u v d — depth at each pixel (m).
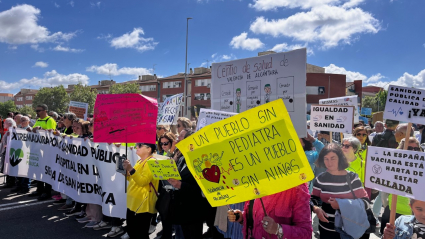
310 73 46.31
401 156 2.34
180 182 3.10
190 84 57.69
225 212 3.14
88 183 4.76
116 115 3.62
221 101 3.53
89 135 5.27
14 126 6.74
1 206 5.78
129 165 3.43
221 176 2.07
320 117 4.71
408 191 2.28
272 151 1.93
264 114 1.93
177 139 3.98
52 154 5.60
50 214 5.38
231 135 2.03
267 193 1.95
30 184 7.15
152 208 3.55
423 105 2.62
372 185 2.47
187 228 3.34
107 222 4.79
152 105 3.65
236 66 3.39
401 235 2.35
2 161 6.49
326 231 2.80
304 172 1.85
